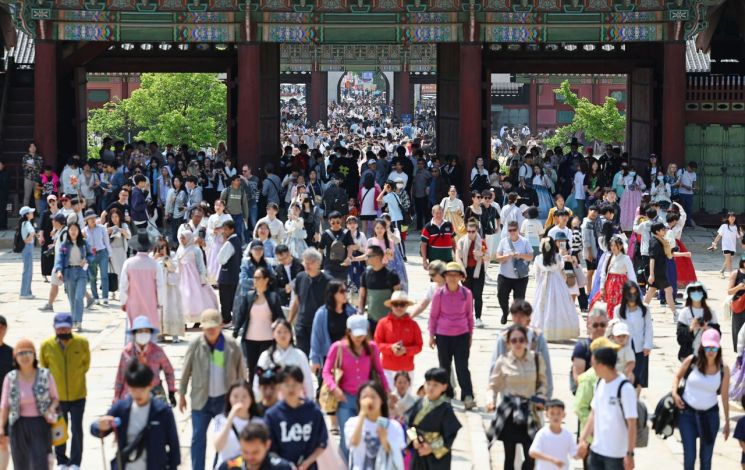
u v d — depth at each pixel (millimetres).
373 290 42875
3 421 33500
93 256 61312
